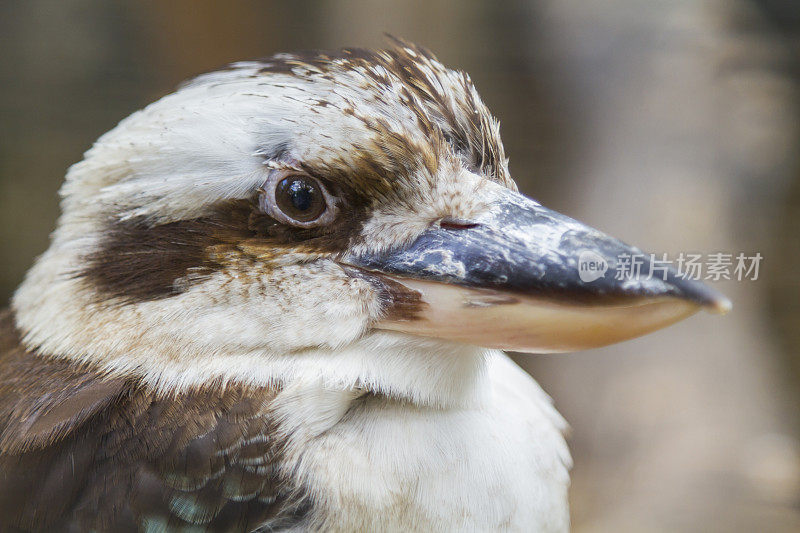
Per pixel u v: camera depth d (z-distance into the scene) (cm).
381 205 152
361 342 152
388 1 213
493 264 152
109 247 153
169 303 152
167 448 151
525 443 154
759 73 225
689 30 226
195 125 152
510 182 155
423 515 152
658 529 169
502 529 152
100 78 250
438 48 222
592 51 227
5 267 275
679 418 176
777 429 177
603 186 212
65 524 151
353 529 151
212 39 210
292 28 210
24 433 151
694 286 151
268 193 152
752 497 170
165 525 151
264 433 151
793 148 234
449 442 152
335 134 152
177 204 152
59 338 153
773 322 238
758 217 212
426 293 152
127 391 152
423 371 152
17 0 251
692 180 208
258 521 151
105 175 153
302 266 152
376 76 153
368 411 152
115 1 238
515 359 204
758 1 234
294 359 152
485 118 154
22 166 267
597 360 190
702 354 187
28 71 256
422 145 152
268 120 152
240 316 152
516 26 228
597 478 172
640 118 219
